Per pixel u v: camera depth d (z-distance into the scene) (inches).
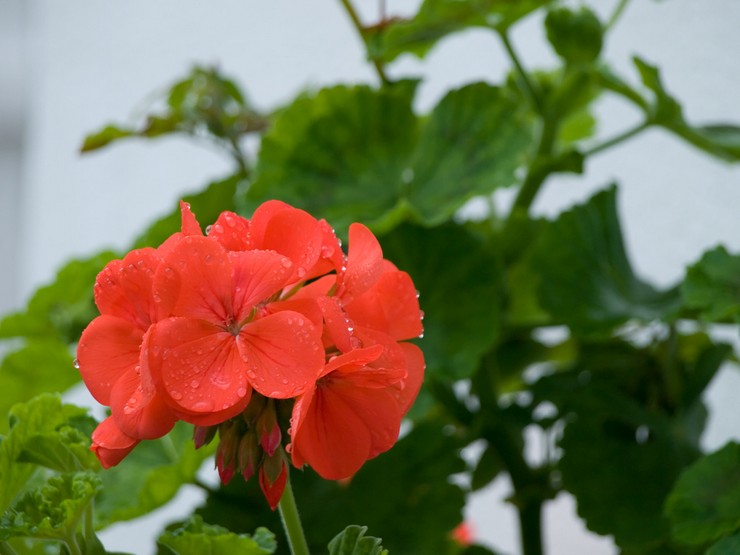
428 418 31.8
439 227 30.8
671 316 29.5
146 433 21.2
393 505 29.2
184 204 22.2
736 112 39.2
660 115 31.2
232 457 21.6
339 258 22.1
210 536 24.1
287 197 31.4
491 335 30.0
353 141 32.5
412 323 22.8
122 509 27.0
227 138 34.5
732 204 39.7
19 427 24.6
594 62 31.5
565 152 31.1
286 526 23.1
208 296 21.5
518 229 32.6
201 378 21.2
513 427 31.5
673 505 27.0
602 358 32.5
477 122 31.6
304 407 21.1
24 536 23.5
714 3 39.9
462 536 37.7
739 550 25.6
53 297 35.5
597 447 30.0
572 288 30.5
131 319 22.1
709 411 34.4
